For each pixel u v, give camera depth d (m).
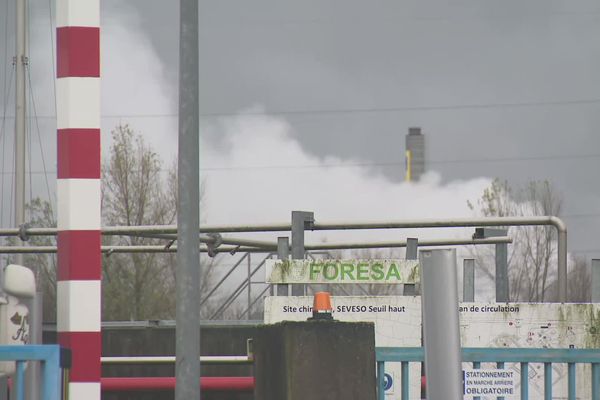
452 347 24.00
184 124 36.53
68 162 33.19
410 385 50.38
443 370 23.98
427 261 24.25
